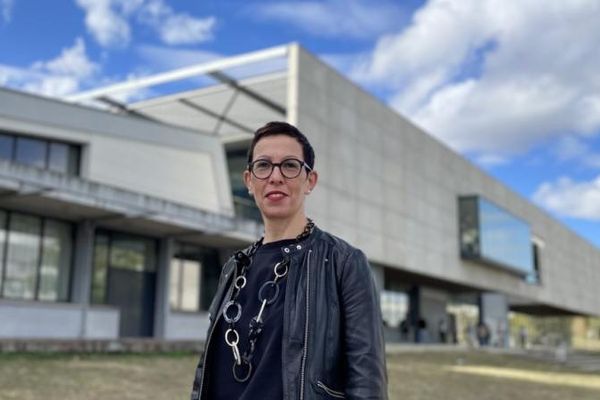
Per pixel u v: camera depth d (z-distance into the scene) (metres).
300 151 2.23
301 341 1.93
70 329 16.80
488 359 26.55
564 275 57.44
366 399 1.87
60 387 9.38
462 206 37.47
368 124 29.22
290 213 2.19
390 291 35.72
